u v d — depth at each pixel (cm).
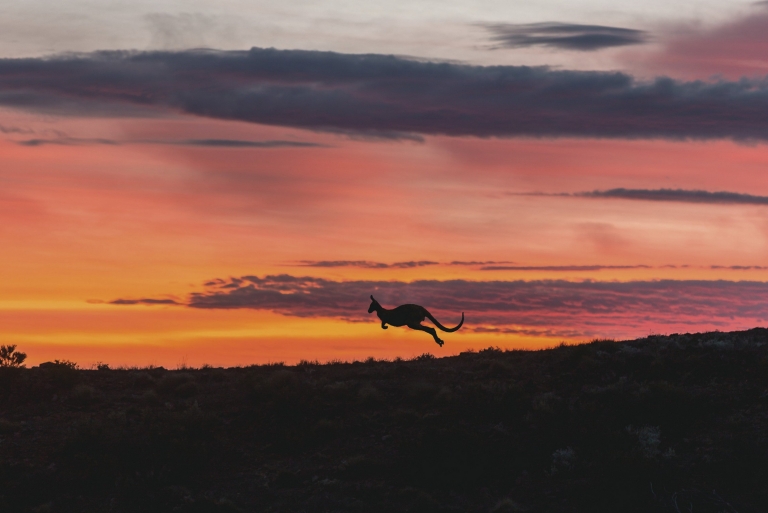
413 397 3194
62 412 3141
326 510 2434
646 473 2370
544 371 3394
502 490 2488
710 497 2266
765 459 2388
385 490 2527
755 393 2856
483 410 2981
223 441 2898
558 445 2677
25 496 2512
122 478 2614
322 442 2888
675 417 2742
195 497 2542
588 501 2344
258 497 2550
